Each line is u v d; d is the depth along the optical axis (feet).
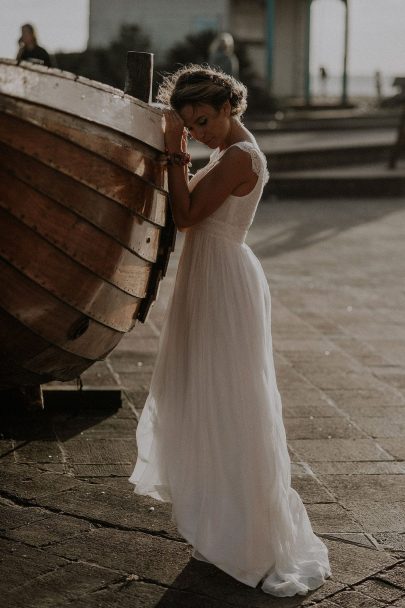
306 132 81.82
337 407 19.36
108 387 18.80
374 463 16.44
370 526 14.01
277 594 11.93
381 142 71.20
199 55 91.20
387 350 23.95
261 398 12.35
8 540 13.02
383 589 12.19
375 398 20.04
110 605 11.53
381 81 125.18
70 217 11.74
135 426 17.70
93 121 11.66
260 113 90.38
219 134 12.55
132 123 12.12
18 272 11.64
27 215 11.41
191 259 12.66
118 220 12.24
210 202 12.26
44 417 17.94
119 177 12.07
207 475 12.30
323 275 33.01
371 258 36.52
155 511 14.11
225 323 12.35
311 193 55.83
